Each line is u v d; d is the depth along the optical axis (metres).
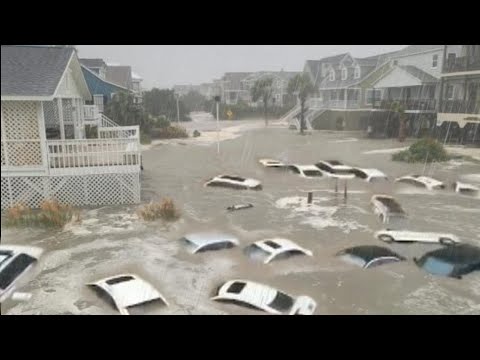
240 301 7.76
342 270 9.33
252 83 72.88
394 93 40.47
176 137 35.94
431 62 35.44
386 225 12.54
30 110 13.50
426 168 21.09
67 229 11.95
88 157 14.34
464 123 27.61
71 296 8.09
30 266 9.41
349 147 29.09
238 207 14.32
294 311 7.50
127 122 34.19
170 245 10.81
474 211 14.10
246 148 29.03
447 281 8.88
